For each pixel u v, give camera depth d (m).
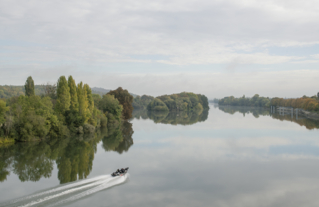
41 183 31.94
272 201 28.36
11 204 25.73
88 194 28.80
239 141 64.06
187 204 27.02
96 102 106.56
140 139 67.25
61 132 69.19
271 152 51.50
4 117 59.78
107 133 78.69
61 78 73.19
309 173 38.16
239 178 35.62
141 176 35.69
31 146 56.84
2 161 43.81
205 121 122.12
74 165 41.00
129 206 26.02
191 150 52.97
